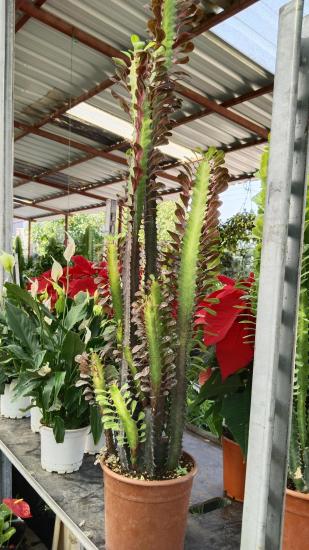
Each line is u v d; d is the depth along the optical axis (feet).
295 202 1.93
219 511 2.94
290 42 1.83
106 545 2.43
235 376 2.84
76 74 17.15
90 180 32.27
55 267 4.31
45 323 3.82
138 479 2.26
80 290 4.51
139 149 2.20
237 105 16.93
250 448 1.96
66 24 13.58
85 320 3.85
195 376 2.65
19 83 18.52
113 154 25.21
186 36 2.19
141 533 2.24
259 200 2.29
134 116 2.27
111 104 19.15
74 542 4.55
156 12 2.15
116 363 2.87
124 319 2.41
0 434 4.25
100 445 3.90
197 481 3.35
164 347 2.21
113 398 2.21
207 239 2.19
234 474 3.05
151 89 2.15
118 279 2.54
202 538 2.61
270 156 1.90
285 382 1.94
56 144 25.50
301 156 1.92
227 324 2.46
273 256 1.87
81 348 3.50
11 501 3.89
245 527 1.98
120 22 13.33
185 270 2.19
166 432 2.38
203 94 16.58
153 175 2.28
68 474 3.48
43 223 54.85
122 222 2.53
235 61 13.91
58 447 3.45
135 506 2.24
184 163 2.27
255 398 1.94
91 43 14.11
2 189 4.86
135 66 2.22
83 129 22.59
